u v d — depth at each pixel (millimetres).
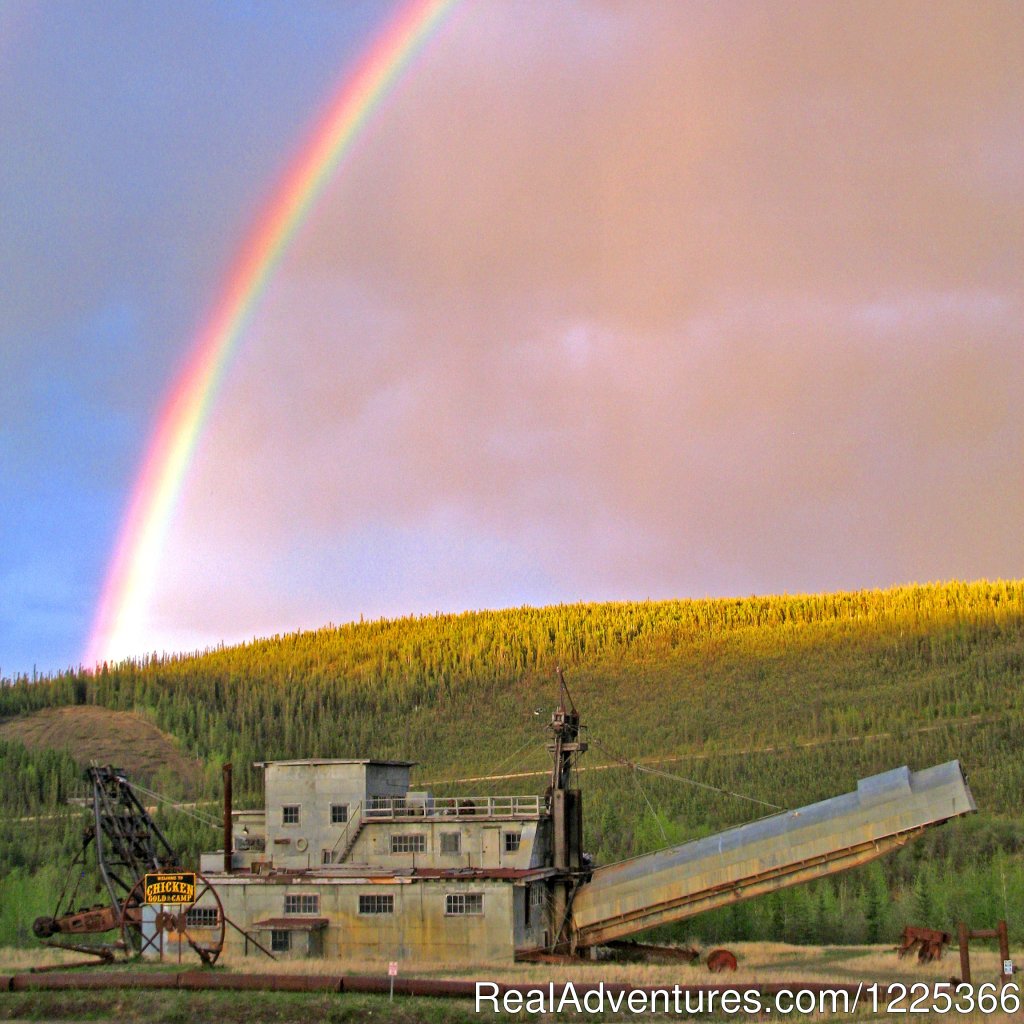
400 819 80500
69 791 197500
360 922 73750
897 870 136375
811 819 70438
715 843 72688
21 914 103812
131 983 56688
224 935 74250
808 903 99250
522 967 66688
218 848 143375
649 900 73000
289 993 54719
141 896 76625
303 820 82562
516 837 77875
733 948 80688
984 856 140000
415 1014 50969
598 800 174750
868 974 62500
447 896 72812
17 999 54125
